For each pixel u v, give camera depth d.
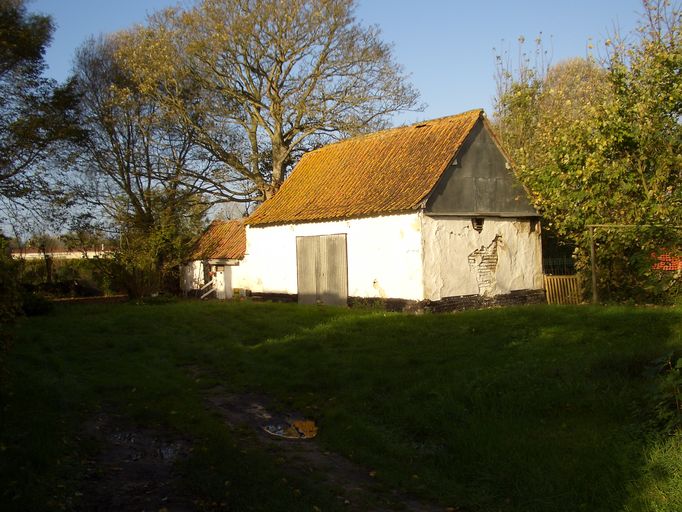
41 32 27.28
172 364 10.93
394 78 31.12
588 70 26.77
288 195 25.31
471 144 20.42
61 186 29.88
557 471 5.71
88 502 5.24
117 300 29.55
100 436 7.08
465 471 6.06
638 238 15.34
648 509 5.00
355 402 8.24
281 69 31.25
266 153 33.91
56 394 8.23
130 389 9.15
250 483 5.65
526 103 25.36
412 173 20.25
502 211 21.00
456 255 19.52
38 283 33.09
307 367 10.16
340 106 31.16
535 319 13.48
